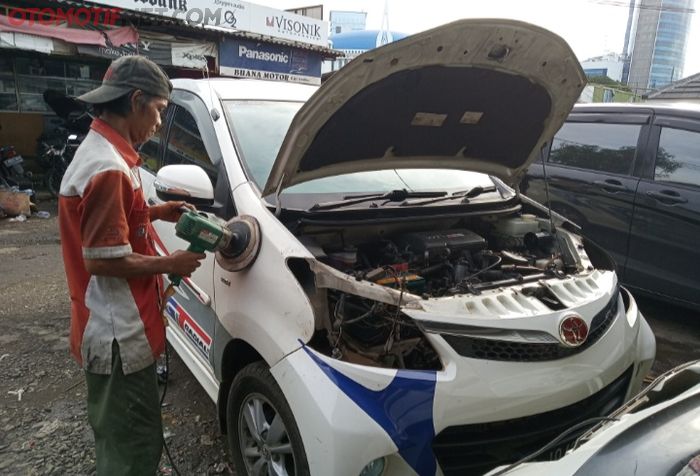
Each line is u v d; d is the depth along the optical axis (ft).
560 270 8.37
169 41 31.78
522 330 6.34
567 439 5.47
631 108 15.20
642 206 14.32
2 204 25.52
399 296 6.25
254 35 36.14
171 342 10.05
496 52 6.89
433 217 8.43
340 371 5.76
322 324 6.14
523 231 9.39
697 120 13.79
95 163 5.53
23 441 8.86
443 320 6.14
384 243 8.29
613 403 7.20
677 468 3.61
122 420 6.21
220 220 7.35
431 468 5.72
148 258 5.84
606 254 9.21
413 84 6.89
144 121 6.07
